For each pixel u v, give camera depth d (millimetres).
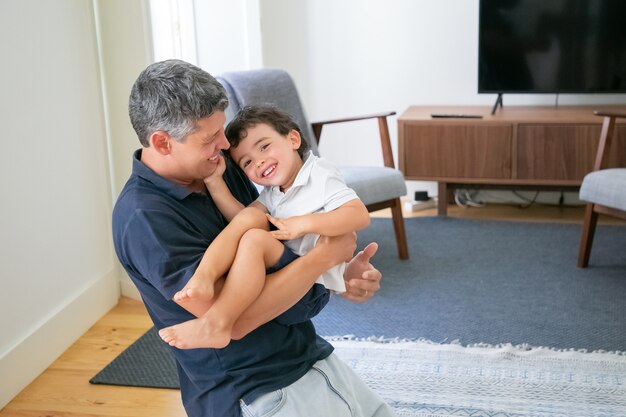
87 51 2955
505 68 4066
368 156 4570
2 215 2385
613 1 3893
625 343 2621
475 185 4191
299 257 1412
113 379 2498
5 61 2402
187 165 1395
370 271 1609
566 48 3988
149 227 1314
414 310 2949
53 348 2652
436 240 3764
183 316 1372
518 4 3979
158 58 3775
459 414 2223
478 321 2834
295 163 1539
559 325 2777
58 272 2732
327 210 1486
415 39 4371
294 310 1433
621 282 3148
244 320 1328
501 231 3873
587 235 3277
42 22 2631
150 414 2279
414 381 2420
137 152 1476
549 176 3914
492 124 3906
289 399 1410
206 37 3998
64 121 2779
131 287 3178
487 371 2461
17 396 2424
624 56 3943
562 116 3900
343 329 2807
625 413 2195
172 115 1326
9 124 2422
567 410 2223
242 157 1529
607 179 3131
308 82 4520
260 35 4059
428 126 3984
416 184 4500
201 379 1419
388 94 4469
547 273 3279
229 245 1349
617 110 3971
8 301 2422
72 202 2840
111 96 3107
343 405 1475
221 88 1381
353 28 4410
